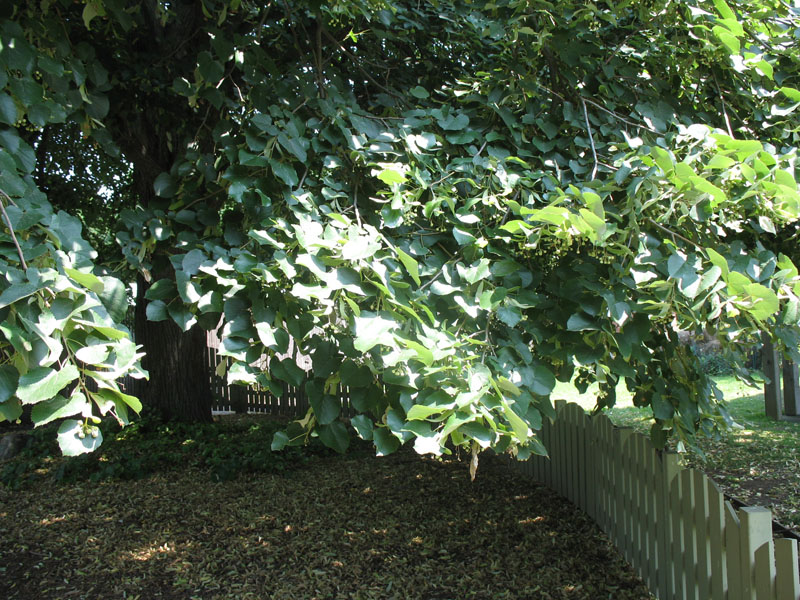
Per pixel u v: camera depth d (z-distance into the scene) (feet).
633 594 10.99
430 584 12.04
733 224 6.56
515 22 8.29
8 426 28.84
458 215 6.78
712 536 8.22
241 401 34.09
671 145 7.44
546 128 8.23
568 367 7.45
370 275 5.66
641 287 6.20
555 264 7.38
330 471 19.79
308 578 12.55
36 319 4.36
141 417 24.39
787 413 25.59
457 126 8.04
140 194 18.99
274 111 7.34
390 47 13.09
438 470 19.54
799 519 14.01
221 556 13.74
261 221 6.93
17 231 4.99
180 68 10.12
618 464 12.63
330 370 5.95
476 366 5.37
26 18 7.11
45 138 18.35
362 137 7.79
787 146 8.45
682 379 8.95
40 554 14.17
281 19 11.48
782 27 8.85
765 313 5.08
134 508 16.85
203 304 6.02
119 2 7.95
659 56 8.99
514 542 13.71
